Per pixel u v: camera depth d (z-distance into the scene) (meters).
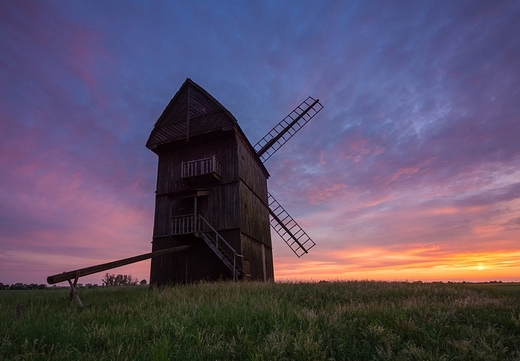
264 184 29.06
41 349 5.22
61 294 16.11
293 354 4.59
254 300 8.40
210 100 21.69
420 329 5.64
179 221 19.20
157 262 20.14
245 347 4.95
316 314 6.91
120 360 4.45
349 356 4.60
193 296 9.88
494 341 4.97
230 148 21.00
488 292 12.04
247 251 19.64
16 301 12.81
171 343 5.11
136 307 8.22
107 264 12.41
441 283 15.72
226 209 19.58
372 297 10.19
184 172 20.45
